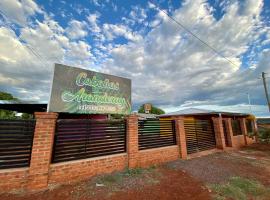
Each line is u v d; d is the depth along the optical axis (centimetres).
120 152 606
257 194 439
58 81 748
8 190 379
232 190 445
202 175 570
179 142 819
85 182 466
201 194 425
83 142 518
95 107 856
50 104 709
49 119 443
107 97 916
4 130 399
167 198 398
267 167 701
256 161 802
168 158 749
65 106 751
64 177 452
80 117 972
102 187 439
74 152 495
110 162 556
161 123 784
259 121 3381
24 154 415
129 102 1017
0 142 393
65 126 488
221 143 1104
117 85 974
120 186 452
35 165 407
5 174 380
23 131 421
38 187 402
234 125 1429
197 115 1705
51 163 447
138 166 625
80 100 805
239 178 546
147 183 483
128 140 619
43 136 428
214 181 516
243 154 980
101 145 560
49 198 368
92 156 531
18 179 392
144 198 392
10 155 399
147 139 704
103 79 916
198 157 844
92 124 549
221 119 1205
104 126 580
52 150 454
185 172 597
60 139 473
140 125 689
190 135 956
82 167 488
